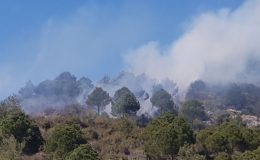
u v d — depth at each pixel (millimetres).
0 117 125375
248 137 113312
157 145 111750
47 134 123625
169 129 112188
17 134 113750
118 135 128750
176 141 111062
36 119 136375
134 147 121500
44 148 113312
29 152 113875
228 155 104250
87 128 131250
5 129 113438
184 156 109000
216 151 112125
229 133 112562
